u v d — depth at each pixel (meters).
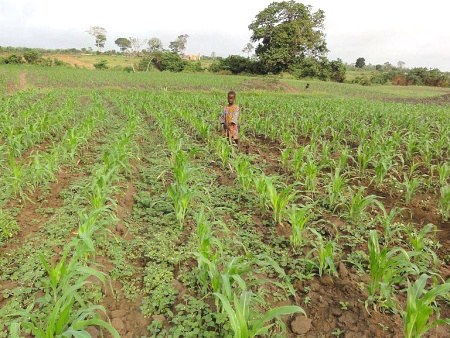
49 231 4.55
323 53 59.47
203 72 61.75
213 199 5.86
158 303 3.43
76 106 15.66
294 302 3.51
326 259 3.60
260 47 59.75
